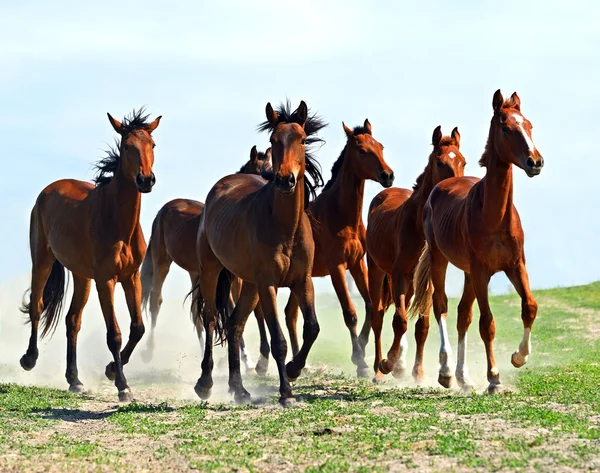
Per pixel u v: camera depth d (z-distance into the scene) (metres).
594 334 23.55
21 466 8.86
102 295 14.36
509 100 12.47
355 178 17.12
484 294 12.65
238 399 13.21
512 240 12.36
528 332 12.40
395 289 15.08
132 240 14.52
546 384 13.62
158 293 20.55
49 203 16.33
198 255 14.63
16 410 12.80
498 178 12.18
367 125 17.67
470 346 22.66
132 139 14.02
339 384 15.80
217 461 8.90
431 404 11.96
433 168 15.14
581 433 9.50
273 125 12.61
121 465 8.88
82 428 11.33
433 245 14.24
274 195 12.30
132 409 12.62
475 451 8.89
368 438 9.67
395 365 15.60
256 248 12.38
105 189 14.58
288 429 10.50
